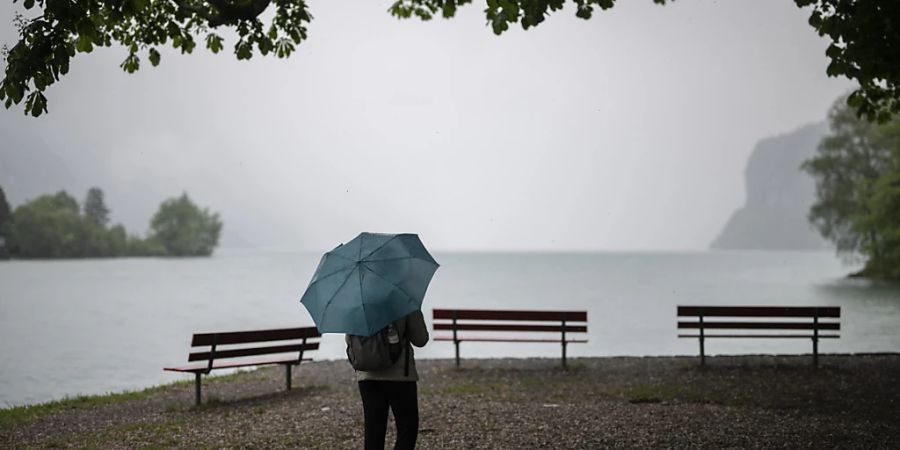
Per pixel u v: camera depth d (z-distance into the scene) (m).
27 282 77.69
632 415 10.20
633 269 121.19
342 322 6.14
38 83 7.85
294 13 11.80
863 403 11.29
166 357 21.91
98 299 51.06
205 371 12.05
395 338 6.30
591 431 9.13
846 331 26.23
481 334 26.95
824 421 9.74
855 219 55.78
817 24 10.70
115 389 16.38
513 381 14.16
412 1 15.04
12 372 18.98
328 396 12.48
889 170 55.84
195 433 9.54
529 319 15.98
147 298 52.47
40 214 178.50
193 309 41.84
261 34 11.62
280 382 14.65
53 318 35.88
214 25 10.87
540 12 10.52
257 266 143.12
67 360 21.23
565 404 11.30
